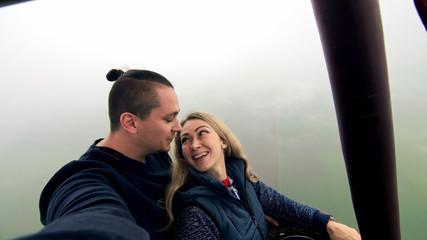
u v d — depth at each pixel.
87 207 0.47
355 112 0.27
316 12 0.25
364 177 0.31
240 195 1.02
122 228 0.31
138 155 0.84
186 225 0.79
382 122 0.28
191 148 0.92
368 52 0.24
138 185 0.80
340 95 0.27
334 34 0.24
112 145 0.81
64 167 0.70
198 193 0.85
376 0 0.24
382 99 0.27
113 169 0.75
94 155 0.77
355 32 0.23
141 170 0.84
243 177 1.04
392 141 0.30
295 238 1.06
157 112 0.78
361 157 0.29
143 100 0.75
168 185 0.91
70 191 0.57
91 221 0.31
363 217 0.35
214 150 0.94
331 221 1.03
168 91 0.82
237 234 0.83
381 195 0.32
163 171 0.99
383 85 0.26
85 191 0.55
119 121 0.78
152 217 0.79
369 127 0.27
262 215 1.04
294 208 1.10
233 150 1.10
